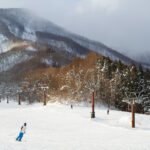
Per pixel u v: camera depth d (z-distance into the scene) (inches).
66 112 1996.8
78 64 4116.6
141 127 1333.7
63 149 597.0
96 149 613.6
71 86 3260.3
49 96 3590.1
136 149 617.6
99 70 3437.5
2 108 2699.3
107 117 1720.0
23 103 3954.2
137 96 3125.0
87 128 1213.1
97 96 3193.9
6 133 878.4
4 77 7066.9
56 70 4886.8
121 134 997.2
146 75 3452.3
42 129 1115.9
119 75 3216.0
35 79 4685.0
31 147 584.7
